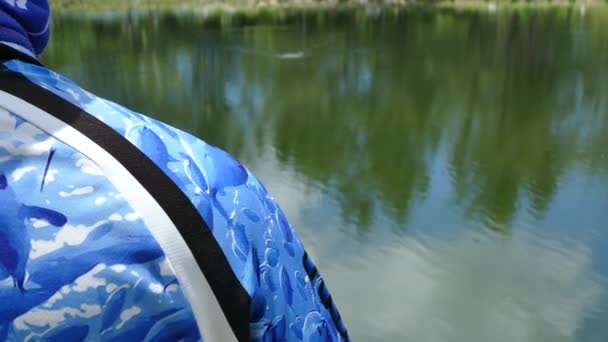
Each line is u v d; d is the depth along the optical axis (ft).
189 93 58.85
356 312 23.44
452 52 81.87
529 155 42.19
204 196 1.54
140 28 90.02
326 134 48.16
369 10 108.78
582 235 29.19
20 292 1.35
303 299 1.80
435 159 42.14
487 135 47.55
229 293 1.48
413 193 35.09
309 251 28.14
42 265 1.37
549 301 23.97
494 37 91.66
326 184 37.09
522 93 61.87
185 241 1.45
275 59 74.38
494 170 38.99
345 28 94.94
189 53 75.41
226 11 104.88
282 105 56.80
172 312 1.43
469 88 64.18
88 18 95.66
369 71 70.18
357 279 25.58
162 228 1.43
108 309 1.39
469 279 25.50
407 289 24.82
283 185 37.01
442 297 24.35
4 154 1.42
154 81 62.49
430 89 63.31
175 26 92.17
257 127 49.90
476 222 30.71
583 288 24.79
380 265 26.71
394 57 77.87
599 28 98.48
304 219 31.68
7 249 1.36
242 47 80.12
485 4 119.75
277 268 1.70
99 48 76.38
